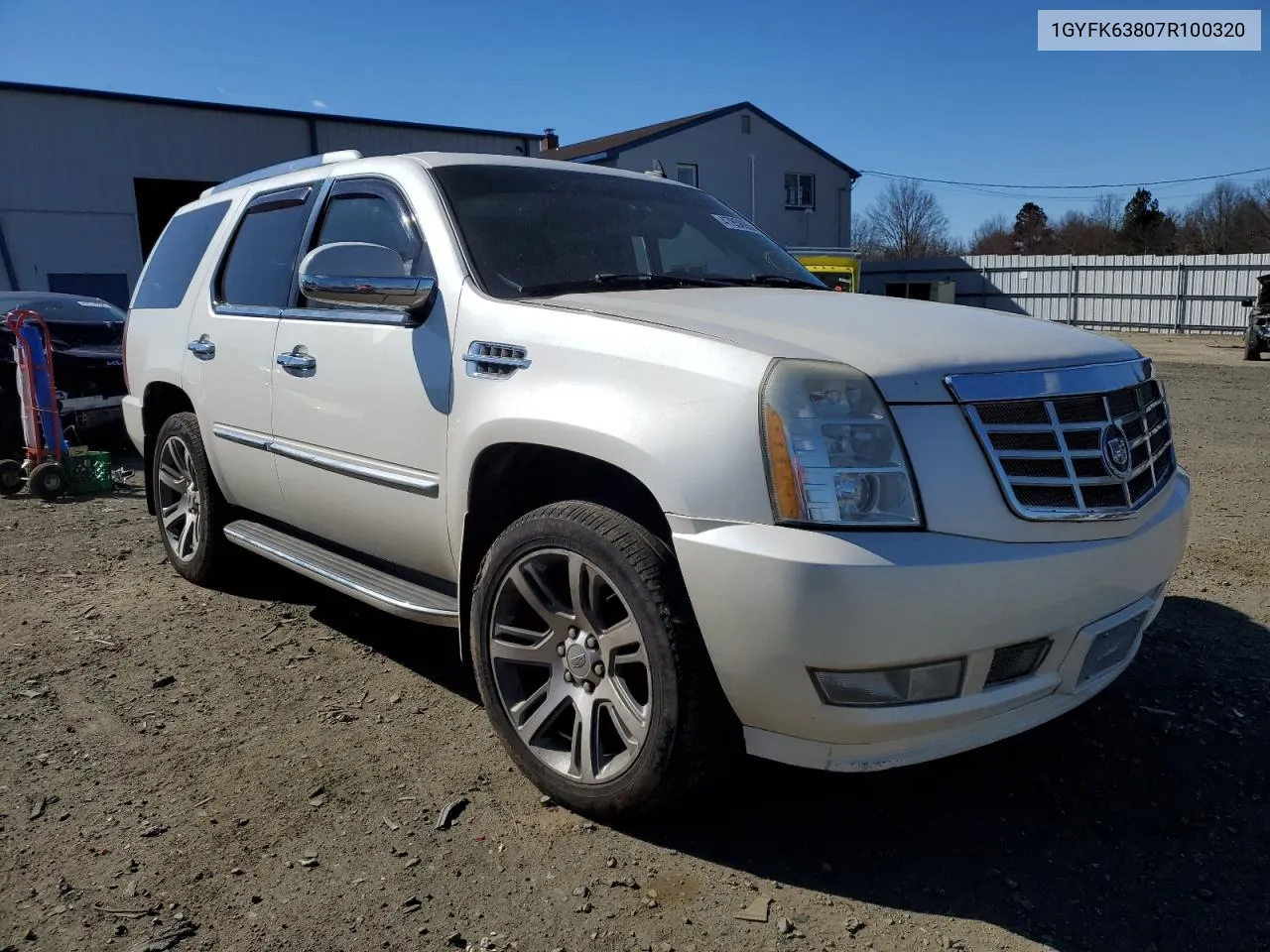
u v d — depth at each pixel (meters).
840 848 2.72
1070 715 3.48
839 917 2.42
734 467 2.39
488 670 3.00
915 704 2.39
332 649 4.14
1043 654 2.54
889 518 2.33
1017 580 2.38
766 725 2.50
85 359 9.06
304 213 4.06
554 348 2.82
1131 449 2.72
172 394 5.06
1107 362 2.80
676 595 2.55
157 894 2.50
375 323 3.44
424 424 3.22
